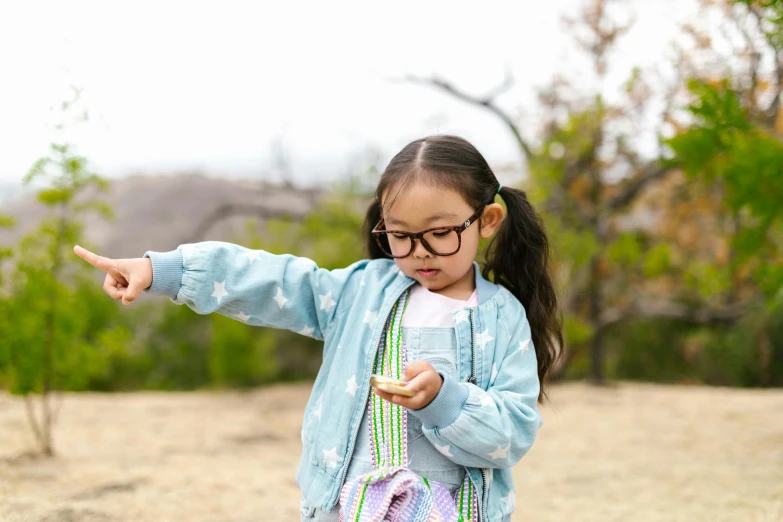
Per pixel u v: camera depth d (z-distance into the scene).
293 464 4.97
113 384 9.87
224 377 9.27
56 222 4.82
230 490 4.07
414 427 1.89
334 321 2.06
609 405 7.31
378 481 1.78
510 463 1.84
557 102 9.36
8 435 5.48
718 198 9.29
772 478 4.12
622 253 8.77
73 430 5.83
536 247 2.25
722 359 10.78
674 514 3.55
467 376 1.92
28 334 4.57
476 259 2.61
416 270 1.96
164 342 10.40
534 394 1.93
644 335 11.45
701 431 5.82
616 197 9.13
